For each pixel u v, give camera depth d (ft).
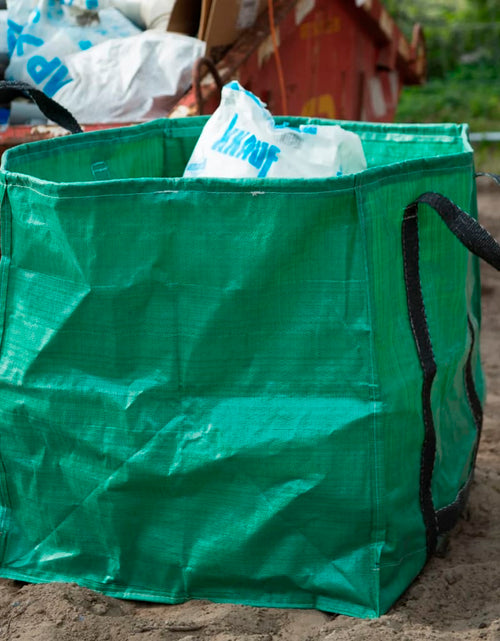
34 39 10.68
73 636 6.36
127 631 6.43
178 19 11.16
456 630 6.39
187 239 6.15
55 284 6.54
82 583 6.97
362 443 6.21
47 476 6.89
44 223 6.44
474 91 28.50
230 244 6.11
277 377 6.28
